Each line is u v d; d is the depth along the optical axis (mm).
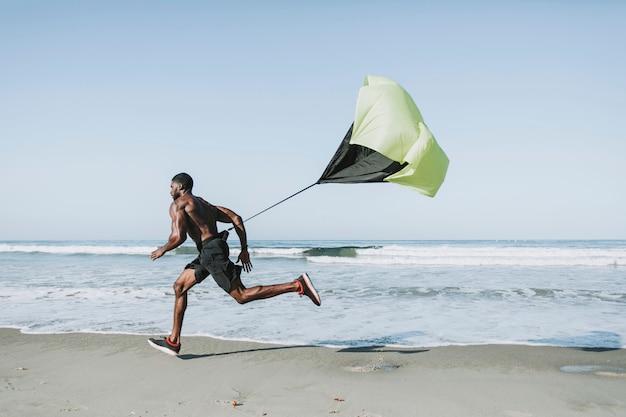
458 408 3832
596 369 4957
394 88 5387
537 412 3736
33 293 10430
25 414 3672
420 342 6207
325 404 3928
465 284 12508
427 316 8062
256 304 9188
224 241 5254
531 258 20328
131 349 5781
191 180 5387
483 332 6824
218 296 10164
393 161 5281
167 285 11977
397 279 13750
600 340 6309
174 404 3930
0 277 14023
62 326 7113
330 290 11258
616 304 9273
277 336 6547
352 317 7953
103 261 21203
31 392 4219
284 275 14445
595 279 13852
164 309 8570
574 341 6262
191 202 5207
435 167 5223
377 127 5211
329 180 5570
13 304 9078
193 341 6223
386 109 5230
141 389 4324
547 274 15438
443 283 12758
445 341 6273
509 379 4617
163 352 5629
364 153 5480
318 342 6203
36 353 5602
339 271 16312
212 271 5195
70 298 9781
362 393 4215
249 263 5676
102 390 4293
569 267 18438
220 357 5449
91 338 6344
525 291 11062
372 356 5496
